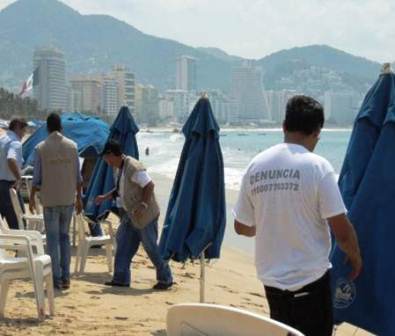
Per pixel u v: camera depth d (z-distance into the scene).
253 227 4.41
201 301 8.35
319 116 4.28
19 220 11.73
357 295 4.90
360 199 5.02
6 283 7.42
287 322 4.16
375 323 4.85
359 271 4.33
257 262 4.27
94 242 10.91
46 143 8.80
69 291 9.12
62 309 8.03
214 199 8.14
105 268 11.45
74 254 12.39
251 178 4.27
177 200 8.16
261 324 3.10
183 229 8.05
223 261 14.96
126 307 8.45
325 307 4.20
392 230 4.95
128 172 9.37
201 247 8.00
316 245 4.12
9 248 7.43
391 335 4.77
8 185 11.72
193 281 11.40
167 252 8.09
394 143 5.05
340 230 4.07
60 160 8.83
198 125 8.12
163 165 54.97
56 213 8.94
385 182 4.99
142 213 9.45
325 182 4.05
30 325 7.15
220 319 3.23
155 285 9.91
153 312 8.32
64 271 9.20
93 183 11.50
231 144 111.81
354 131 5.33
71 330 7.08
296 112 4.26
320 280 4.15
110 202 11.33
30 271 7.38
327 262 4.19
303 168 4.08
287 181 4.09
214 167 8.14
